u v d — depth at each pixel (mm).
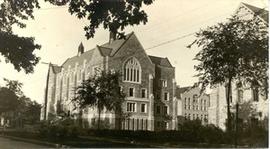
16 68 17531
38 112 44781
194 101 70312
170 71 69250
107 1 12969
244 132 30953
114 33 13211
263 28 29156
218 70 29781
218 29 30125
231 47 28891
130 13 12953
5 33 16953
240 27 29609
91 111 49312
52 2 14477
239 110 40625
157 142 31547
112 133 36875
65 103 58969
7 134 41625
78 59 65000
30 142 32938
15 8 16312
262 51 28500
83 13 13305
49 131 37469
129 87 62469
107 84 44031
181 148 27141
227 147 27953
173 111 67625
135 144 29828
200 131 32156
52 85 63188
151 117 62969
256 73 29219
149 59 65875
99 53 61219
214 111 44781
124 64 62781
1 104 37594
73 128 37750
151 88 64938
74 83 62406
